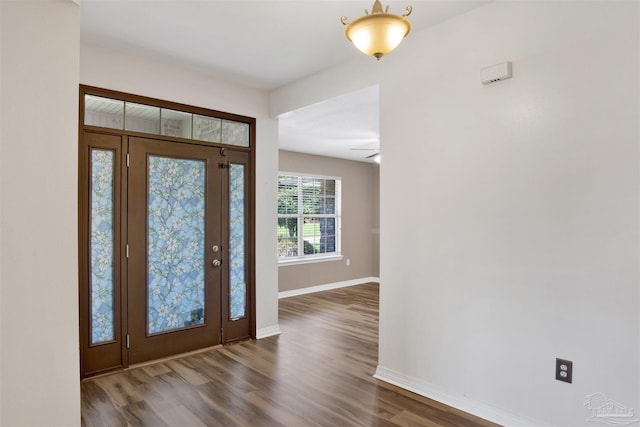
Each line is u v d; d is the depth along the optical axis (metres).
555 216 2.20
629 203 1.95
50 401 1.58
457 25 2.64
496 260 2.44
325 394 2.80
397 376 2.98
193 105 3.68
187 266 3.70
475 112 2.54
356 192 7.77
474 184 2.55
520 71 2.34
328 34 2.94
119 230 3.28
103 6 2.54
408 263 2.93
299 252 6.85
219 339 3.90
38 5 1.57
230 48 3.19
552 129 2.21
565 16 2.16
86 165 3.10
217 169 3.90
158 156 3.50
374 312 5.36
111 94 3.19
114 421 2.42
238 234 4.09
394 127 3.03
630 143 1.95
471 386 2.55
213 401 2.69
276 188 4.36
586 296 2.08
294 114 4.18
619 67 1.98
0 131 1.45
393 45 1.86
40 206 1.56
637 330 1.92
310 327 4.60
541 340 2.24
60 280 1.62
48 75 1.59
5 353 1.46
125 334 3.30
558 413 2.17
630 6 1.95
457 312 2.63
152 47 3.17
